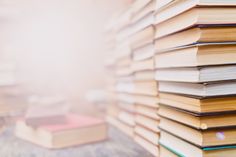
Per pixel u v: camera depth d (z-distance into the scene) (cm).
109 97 92
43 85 106
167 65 49
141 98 62
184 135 43
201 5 38
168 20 47
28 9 105
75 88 110
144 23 58
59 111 73
